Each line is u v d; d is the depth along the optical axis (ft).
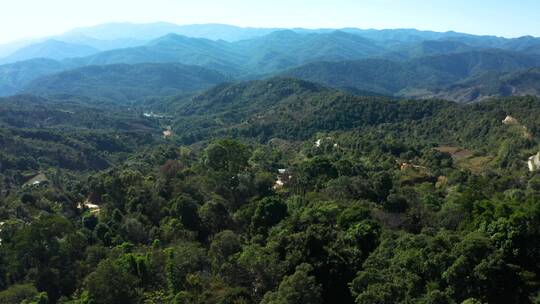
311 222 174.91
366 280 126.93
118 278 140.05
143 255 161.27
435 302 115.14
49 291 159.84
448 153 476.95
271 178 283.79
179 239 182.80
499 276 126.31
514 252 141.59
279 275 134.00
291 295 115.44
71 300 147.64
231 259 141.28
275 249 147.43
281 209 199.00
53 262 166.61
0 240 187.32
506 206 176.24
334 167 303.68
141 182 260.01
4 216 226.99
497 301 125.70
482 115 594.24
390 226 200.23
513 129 522.88
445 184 336.49
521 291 127.85
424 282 127.75
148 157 455.63
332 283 136.87
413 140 564.30
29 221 215.31
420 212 221.05
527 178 371.15
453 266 124.67
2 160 443.73
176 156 439.22
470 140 560.20
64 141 597.93
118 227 205.36
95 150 610.65
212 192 241.14
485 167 435.53
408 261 130.72
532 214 151.23
